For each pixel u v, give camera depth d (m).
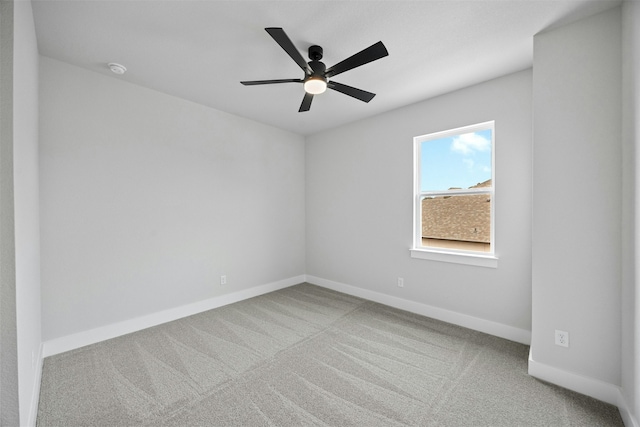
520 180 2.41
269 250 3.93
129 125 2.61
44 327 2.16
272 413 1.58
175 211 2.95
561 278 1.81
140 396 1.72
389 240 3.37
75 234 2.31
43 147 2.14
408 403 1.67
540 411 1.59
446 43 1.99
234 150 3.49
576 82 1.74
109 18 1.73
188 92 2.83
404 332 2.61
